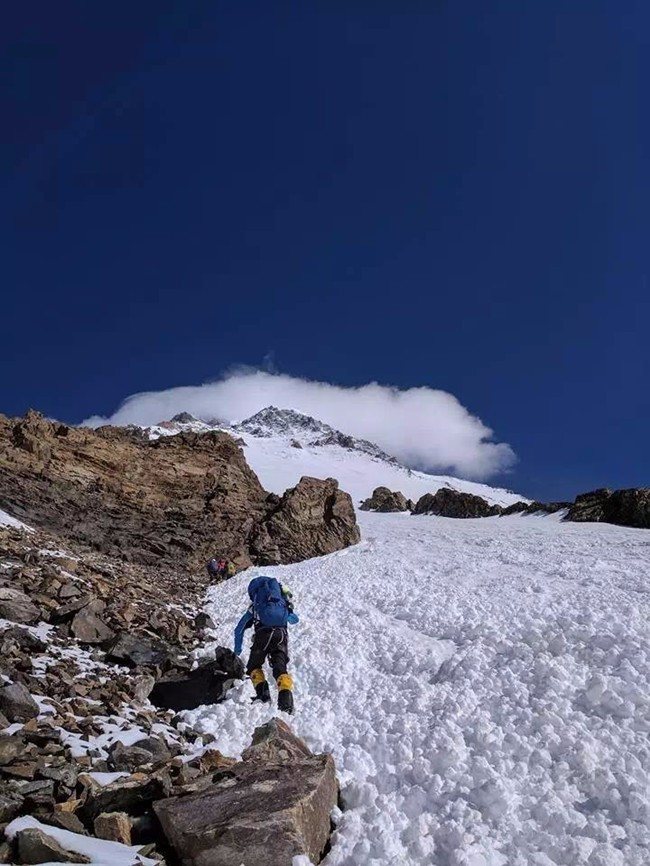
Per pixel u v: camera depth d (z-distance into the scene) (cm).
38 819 464
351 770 689
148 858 445
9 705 624
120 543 2600
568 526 4859
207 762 628
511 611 1330
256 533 3234
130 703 800
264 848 450
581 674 876
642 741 669
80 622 1040
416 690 909
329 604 1675
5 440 2800
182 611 1598
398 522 6125
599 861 474
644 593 1434
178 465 3338
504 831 530
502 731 739
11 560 1367
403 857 498
